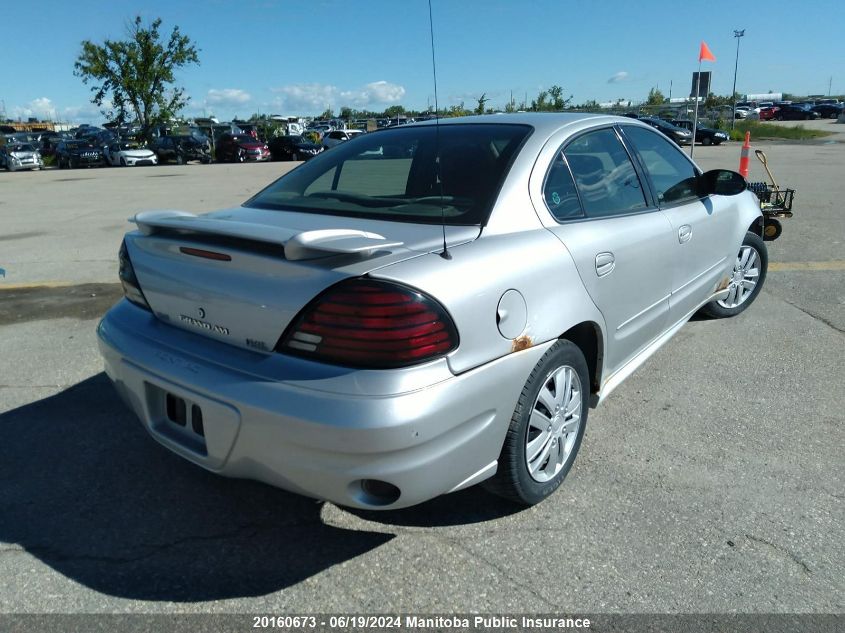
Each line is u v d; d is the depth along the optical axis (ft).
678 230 12.03
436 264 7.28
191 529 8.88
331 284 6.88
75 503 9.45
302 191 10.20
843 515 8.98
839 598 7.54
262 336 7.34
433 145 10.04
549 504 9.30
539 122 10.32
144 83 139.64
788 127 145.89
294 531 8.83
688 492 9.53
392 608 7.49
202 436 7.94
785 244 25.16
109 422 11.85
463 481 7.66
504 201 8.71
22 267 24.16
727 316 16.96
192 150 106.73
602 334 9.83
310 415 6.72
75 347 15.64
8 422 11.85
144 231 8.97
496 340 7.64
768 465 10.21
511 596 7.63
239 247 7.57
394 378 6.75
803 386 13.01
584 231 9.48
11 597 7.65
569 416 9.36
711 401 12.42
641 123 12.36
